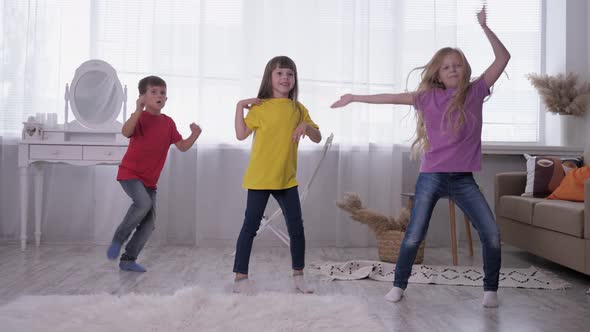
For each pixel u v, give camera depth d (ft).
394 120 14.12
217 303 7.48
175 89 13.84
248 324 6.56
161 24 13.82
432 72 8.56
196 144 13.84
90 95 13.20
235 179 14.07
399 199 14.08
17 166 13.82
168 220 13.91
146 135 10.48
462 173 8.31
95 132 13.12
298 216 8.92
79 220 14.06
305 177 14.20
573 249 9.57
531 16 15.49
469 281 9.70
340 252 13.23
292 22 14.11
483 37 15.26
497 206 13.16
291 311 7.15
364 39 14.10
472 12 15.25
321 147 14.17
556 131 15.02
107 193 13.82
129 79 13.93
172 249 13.19
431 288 9.21
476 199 8.21
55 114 13.33
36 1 13.82
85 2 14.05
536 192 12.25
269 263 11.48
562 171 12.23
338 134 14.16
